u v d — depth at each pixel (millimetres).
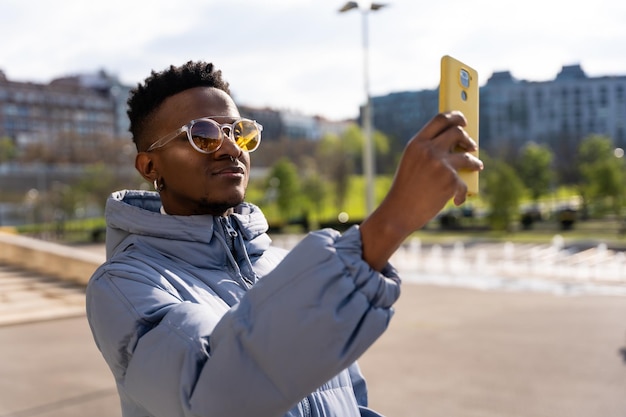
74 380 6383
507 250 28422
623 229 38000
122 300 1007
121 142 82875
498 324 10008
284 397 787
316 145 94250
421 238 36875
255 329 789
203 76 1177
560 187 70812
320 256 788
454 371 7012
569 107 102500
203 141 1098
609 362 7277
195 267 1150
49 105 119438
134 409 1023
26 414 5348
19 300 11766
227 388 797
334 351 770
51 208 61375
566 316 10695
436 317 10805
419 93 97250
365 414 1243
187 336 890
